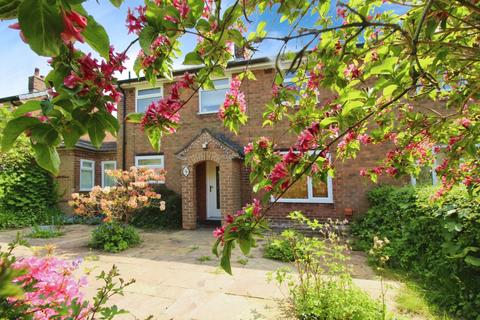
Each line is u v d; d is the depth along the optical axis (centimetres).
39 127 77
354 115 161
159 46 132
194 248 599
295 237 350
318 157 133
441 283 350
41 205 1008
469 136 210
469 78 191
